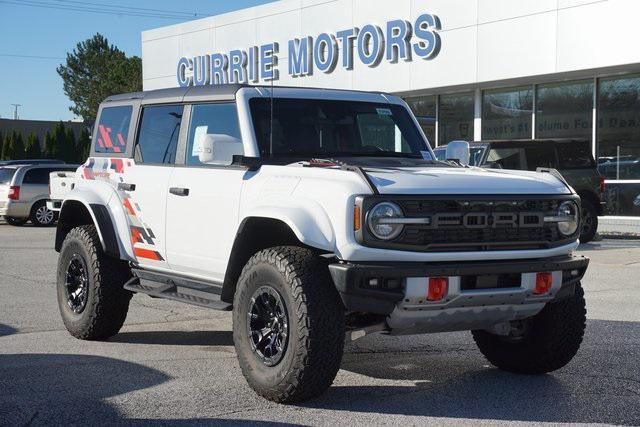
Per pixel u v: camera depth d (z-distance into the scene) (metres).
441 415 5.40
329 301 5.36
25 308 9.56
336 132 6.79
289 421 5.25
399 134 7.12
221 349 7.40
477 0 20.83
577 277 5.94
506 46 20.31
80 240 7.65
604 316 8.86
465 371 6.62
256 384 5.66
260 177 6.03
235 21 27.27
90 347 7.45
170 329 8.35
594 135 19.62
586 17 18.72
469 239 5.50
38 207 23.98
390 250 5.32
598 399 5.79
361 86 23.67
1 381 6.19
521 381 6.29
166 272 7.06
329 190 5.46
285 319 5.46
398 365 6.82
